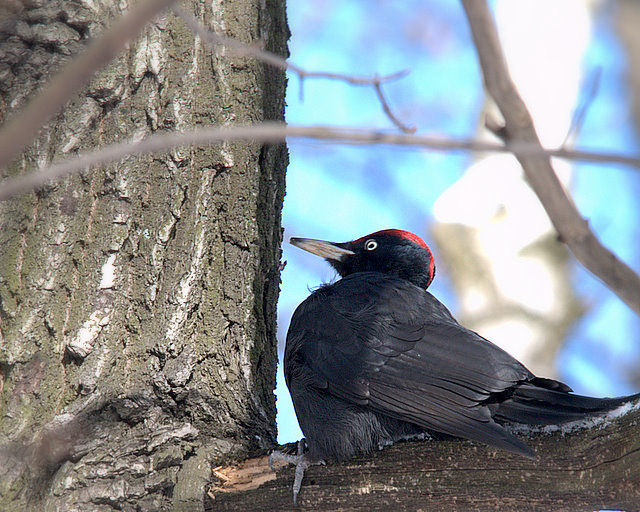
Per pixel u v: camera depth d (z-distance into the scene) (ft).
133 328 29.73
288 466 29.32
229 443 29.81
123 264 30.12
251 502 28.58
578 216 16.80
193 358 29.91
